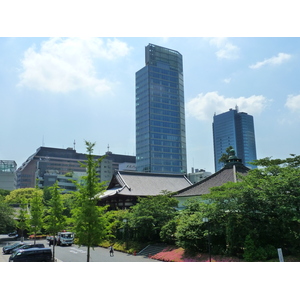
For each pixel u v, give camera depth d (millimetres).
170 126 131750
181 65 144000
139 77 136750
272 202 23031
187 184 59688
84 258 32469
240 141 169875
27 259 27062
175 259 28078
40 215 39469
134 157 196875
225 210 24984
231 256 24438
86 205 20031
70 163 168000
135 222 36344
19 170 173000
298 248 22359
